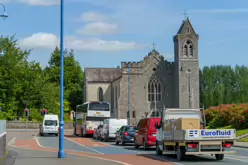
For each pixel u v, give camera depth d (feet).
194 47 286.66
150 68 294.05
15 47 263.29
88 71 349.82
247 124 154.40
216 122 172.04
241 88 364.38
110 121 145.79
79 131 196.13
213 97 355.77
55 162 66.69
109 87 339.57
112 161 69.21
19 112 284.82
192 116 84.99
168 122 80.12
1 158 64.90
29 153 87.25
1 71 259.19
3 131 70.13
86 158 74.90
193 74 285.64
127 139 121.70
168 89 295.28
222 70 368.07
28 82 286.05
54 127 199.21
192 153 69.41
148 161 70.69
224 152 70.08
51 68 361.71
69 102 357.00
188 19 289.74
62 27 76.07
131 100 289.94
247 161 69.21
